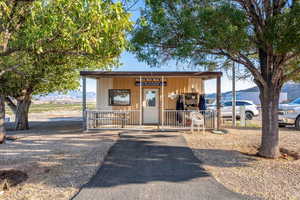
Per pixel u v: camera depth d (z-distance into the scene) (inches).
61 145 320.2
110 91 544.7
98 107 543.2
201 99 539.2
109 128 463.5
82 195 152.9
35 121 761.0
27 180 182.2
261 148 266.5
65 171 205.3
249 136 396.5
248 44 209.8
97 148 299.9
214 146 315.6
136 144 324.5
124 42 157.2
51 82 475.2
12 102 547.2
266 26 209.8
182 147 306.0
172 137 380.8
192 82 546.0
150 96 547.8
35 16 126.9
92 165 223.9
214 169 213.8
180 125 509.7
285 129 494.9
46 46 167.0
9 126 615.8
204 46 213.0
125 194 154.6
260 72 266.7
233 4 217.3
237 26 188.5
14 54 206.1
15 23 155.4
